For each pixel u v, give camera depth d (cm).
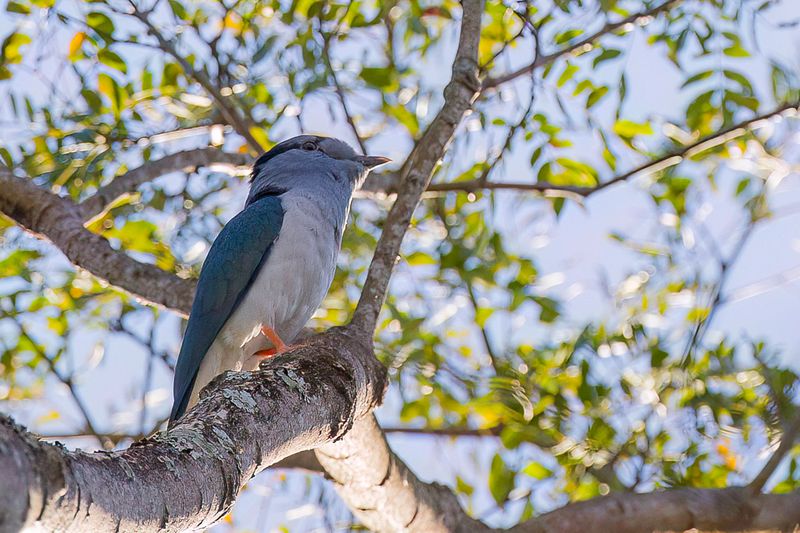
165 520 438
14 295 1194
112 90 1089
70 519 380
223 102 1078
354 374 654
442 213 1245
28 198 970
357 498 863
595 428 1115
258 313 928
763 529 837
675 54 1094
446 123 823
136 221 1170
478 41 860
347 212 1038
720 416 1080
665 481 1070
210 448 496
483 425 1213
